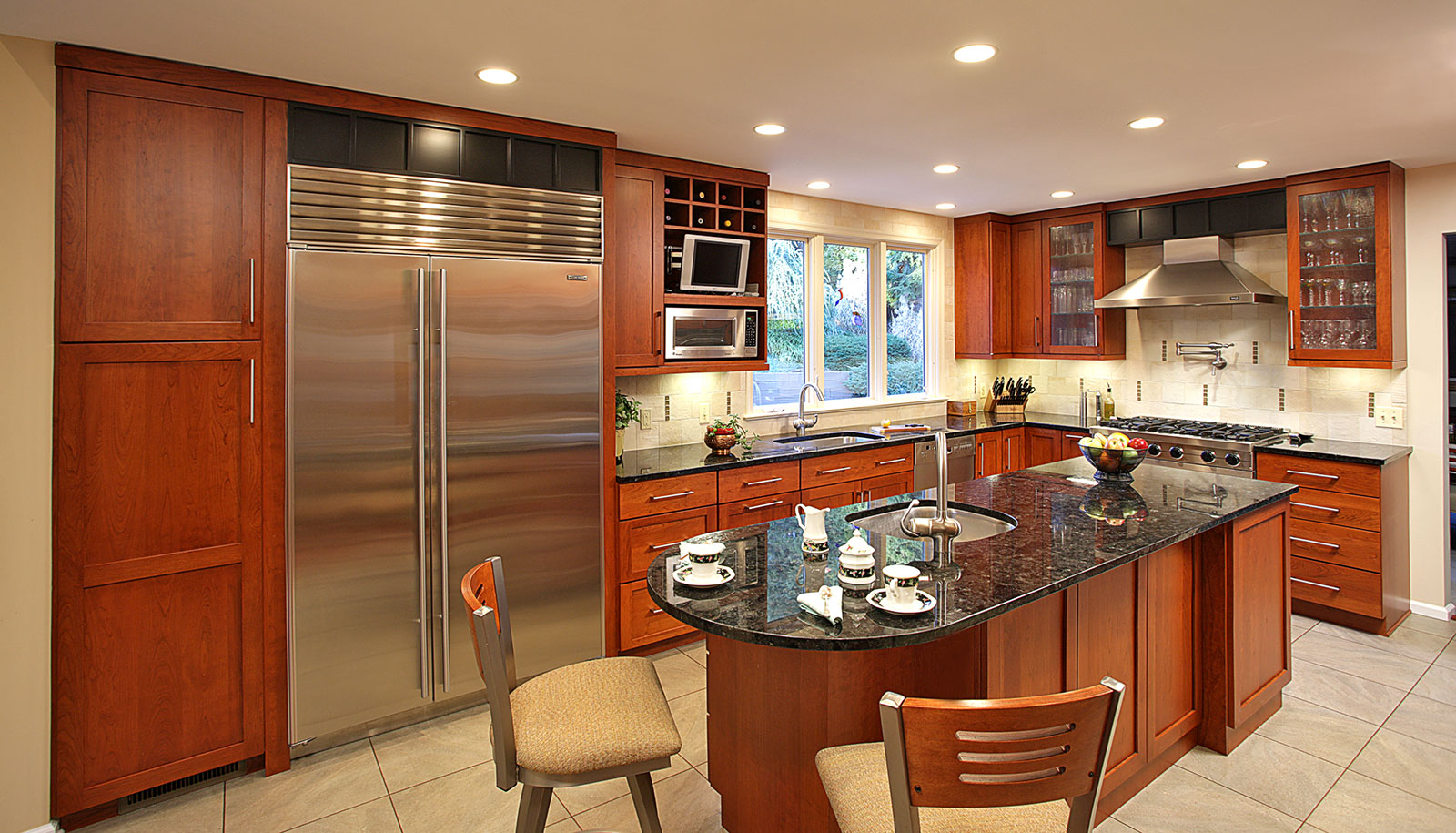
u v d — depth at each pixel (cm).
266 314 256
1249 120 312
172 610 245
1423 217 396
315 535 265
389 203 276
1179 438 450
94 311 229
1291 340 419
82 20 208
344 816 239
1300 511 402
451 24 213
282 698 263
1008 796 117
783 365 492
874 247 534
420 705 290
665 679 338
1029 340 551
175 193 241
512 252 304
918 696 196
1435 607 403
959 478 499
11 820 221
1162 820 233
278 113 256
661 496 355
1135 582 241
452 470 290
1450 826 229
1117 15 211
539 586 314
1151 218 486
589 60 243
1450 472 418
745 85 268
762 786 204
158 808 243
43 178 221
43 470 223
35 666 223
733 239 395
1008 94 279
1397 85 270
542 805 172
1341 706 305
